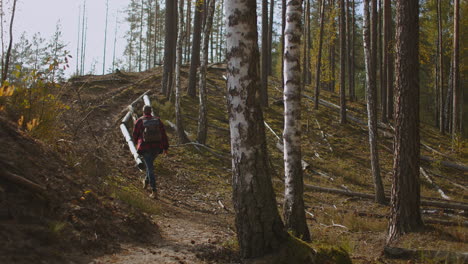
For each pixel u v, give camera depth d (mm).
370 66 11398
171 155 13258
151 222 5363
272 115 21531
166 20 20984
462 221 8438
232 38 4207
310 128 20625
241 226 4160
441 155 18734
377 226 8070
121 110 16312
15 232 3328
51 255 3312
